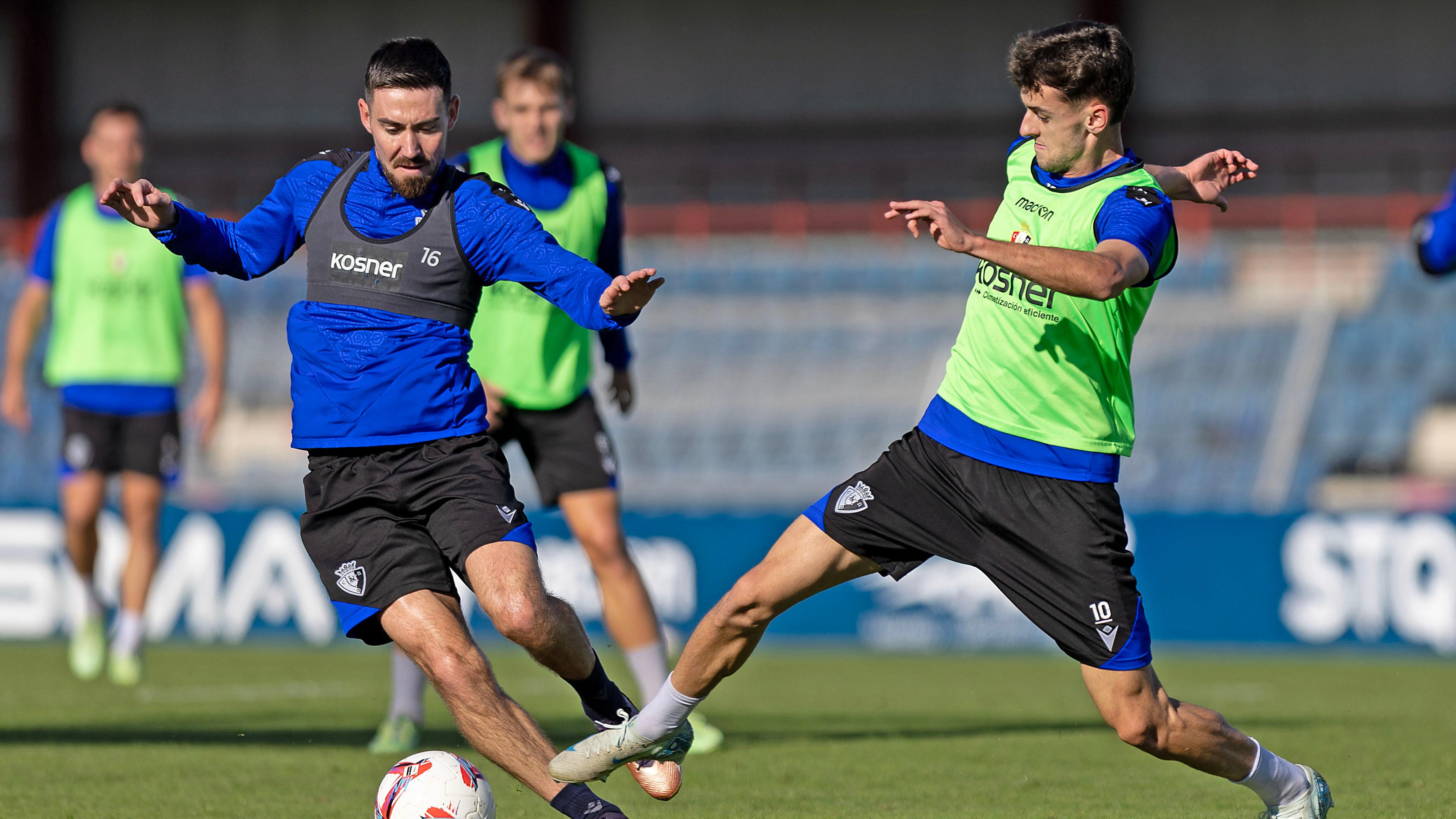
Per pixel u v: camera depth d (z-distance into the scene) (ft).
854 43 263.08
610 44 267.18
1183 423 192.34
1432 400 190.70
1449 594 139.54
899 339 213.25
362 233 45.47
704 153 266.16
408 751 71.10
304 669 125.08
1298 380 194.29
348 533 44.93
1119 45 45.24
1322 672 123.54
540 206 73.15
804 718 88.58
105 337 104.17
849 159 263.49
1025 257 40.73
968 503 46.47
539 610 43.14
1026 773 64.64
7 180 271.08
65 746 73.26
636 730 46.52
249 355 210.18
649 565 154.30
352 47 272.31
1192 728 46.26
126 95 274.16
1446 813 54.29
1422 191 248.32
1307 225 226.38
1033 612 46.29
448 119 45.39
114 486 158.10
